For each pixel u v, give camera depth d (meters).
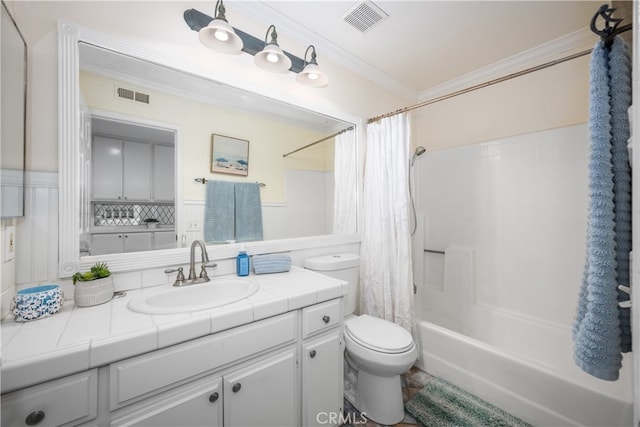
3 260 0.84
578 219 1.76
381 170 1.94
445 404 1.51
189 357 0.84
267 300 1.02
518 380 1.40
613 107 0.78
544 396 1.31
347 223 2.04
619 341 0.74
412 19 1.62
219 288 1.28
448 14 1.58
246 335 0.96
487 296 2.15
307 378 1.14
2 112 0.80
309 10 1.55
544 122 1.92
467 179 2.29
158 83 1.28
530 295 1.94
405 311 1.81
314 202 1.88
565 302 1.80
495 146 2.13
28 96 0.95
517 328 1.93
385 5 1.52
